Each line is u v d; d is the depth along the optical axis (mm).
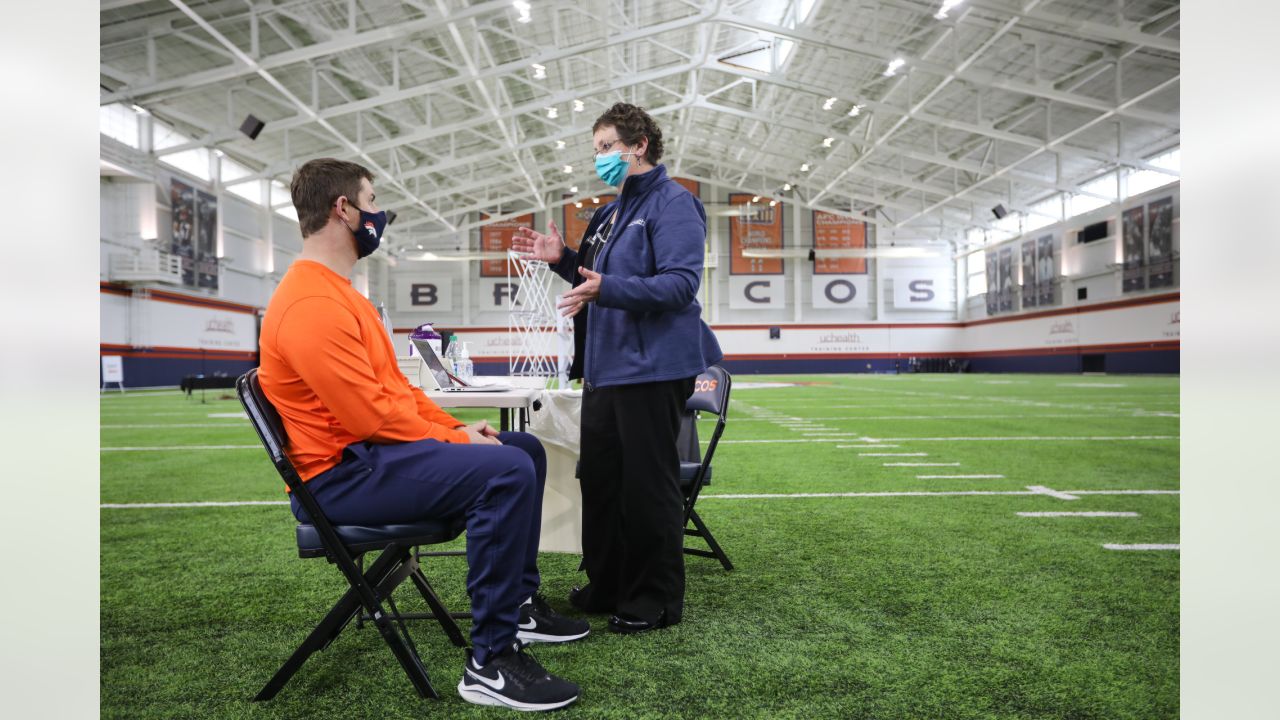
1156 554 2832
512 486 1606
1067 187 23812
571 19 17797
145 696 1673
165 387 19781
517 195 30062
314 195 1639
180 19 14281
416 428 1653
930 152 25844
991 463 5258
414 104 20750
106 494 4270
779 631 2045
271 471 5156
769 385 20016
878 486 4379
